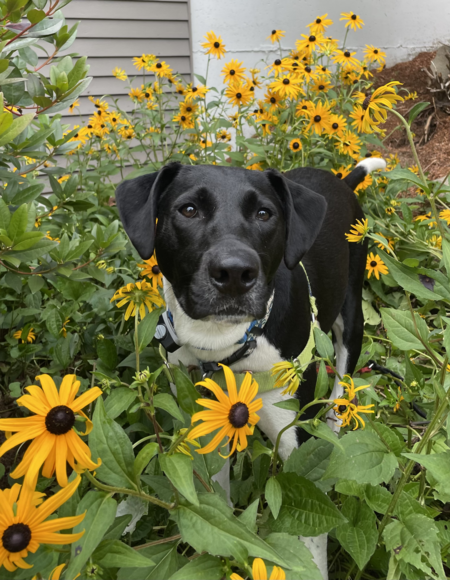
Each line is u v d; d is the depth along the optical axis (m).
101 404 0.29
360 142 1.03
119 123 1.19
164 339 0.53
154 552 0.32
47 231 0.70
